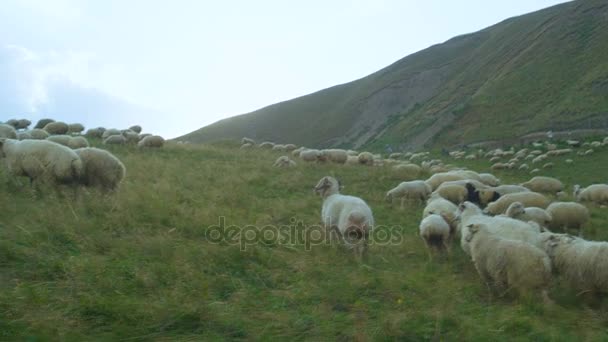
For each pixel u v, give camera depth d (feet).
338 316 20.71
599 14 277.23
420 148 234.38
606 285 25.26
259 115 466.70
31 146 35.45
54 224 27.40
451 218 37.65
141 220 31.94
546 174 106.52
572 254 26.73
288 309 21.33
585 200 62.90
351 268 28.68
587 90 199.82
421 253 34.73
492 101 247.91
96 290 20.36
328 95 485.15
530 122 199.11
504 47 347.36
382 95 412.36
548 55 265.34
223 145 126.00
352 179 67.62
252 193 51.26
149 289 21.35
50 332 16.29
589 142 145.18
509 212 39.70
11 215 28.84
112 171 37.70
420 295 24.54
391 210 50.47
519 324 21.08
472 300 25.17
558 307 23.84
